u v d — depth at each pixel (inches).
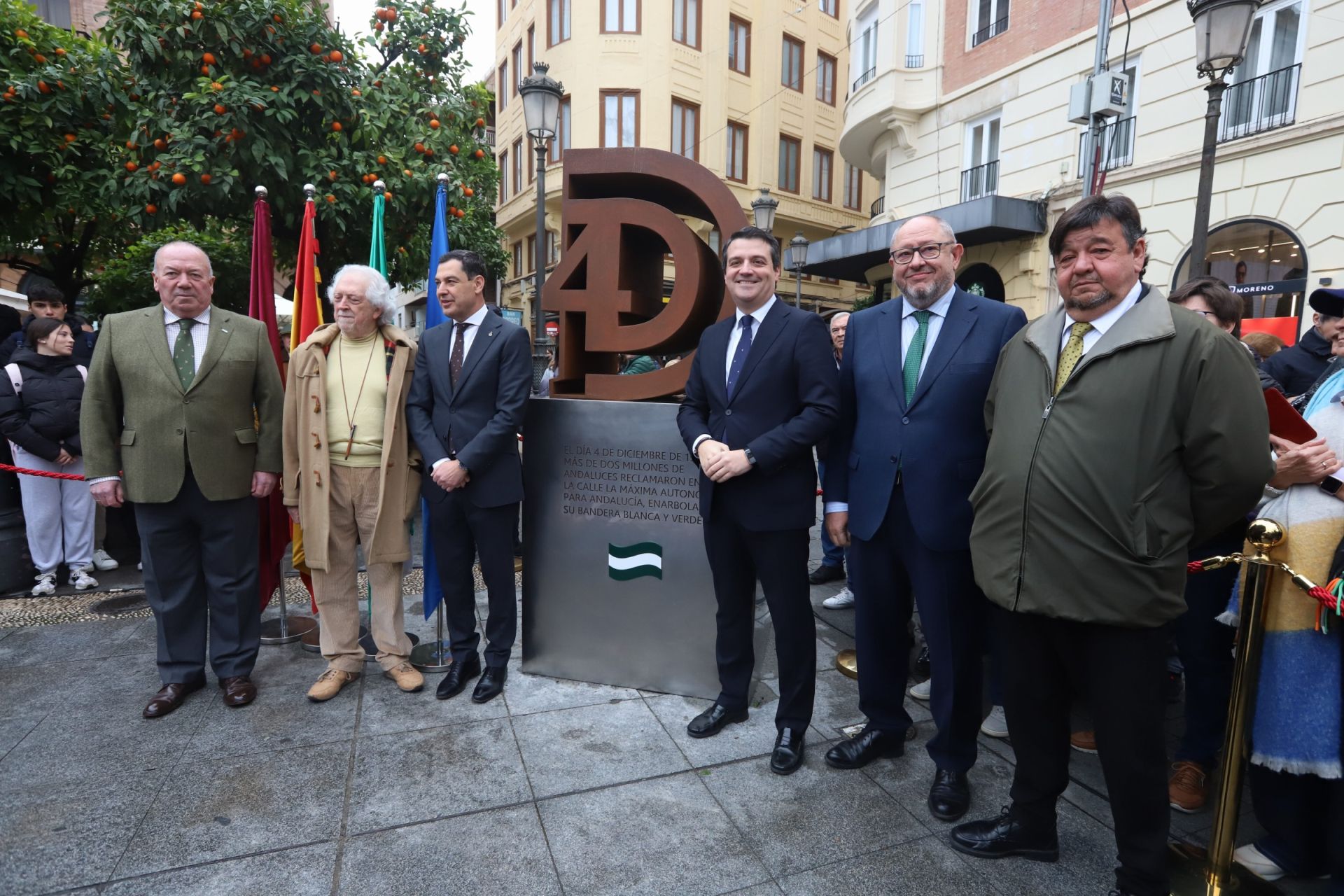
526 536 120.3
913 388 86.5
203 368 107.0
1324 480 67.4
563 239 123.5
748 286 93.6
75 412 163.5
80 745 97.3
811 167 743.7
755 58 688.4
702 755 96.2
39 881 71.3
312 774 90.8
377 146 214.7
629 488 114.1
